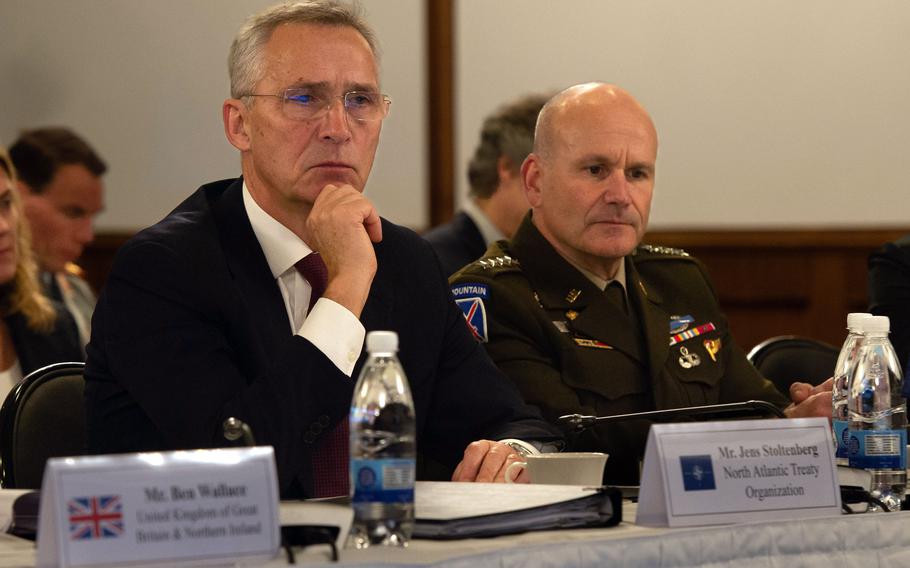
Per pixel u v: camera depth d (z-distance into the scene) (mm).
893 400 4875
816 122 13617
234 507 3168
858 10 13539
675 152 13688
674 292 6996
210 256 5203
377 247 5766
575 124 6672
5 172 8258
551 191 6730
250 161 5480
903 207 13570
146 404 4914
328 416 4688
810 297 13711
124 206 13875
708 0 13617
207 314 5102
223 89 13805
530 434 5598
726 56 13641
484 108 13734
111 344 5043
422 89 13719
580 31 13703
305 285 5363
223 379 4957
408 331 5664
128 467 3092
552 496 3818
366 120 5395
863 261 13648
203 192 5602
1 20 13875
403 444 3648
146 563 3072
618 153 6633
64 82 13859
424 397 5695
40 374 5840
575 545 3438
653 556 3555
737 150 13672
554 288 6688
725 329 7129
